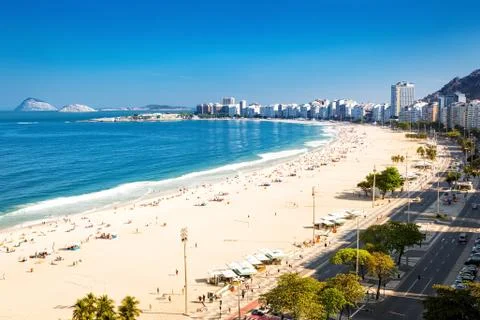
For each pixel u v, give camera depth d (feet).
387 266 334.65
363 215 597.11
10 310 346.74
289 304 273.33
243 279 394.52
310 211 640.58
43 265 444.14
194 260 451.12
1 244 510.99
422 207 630.33
